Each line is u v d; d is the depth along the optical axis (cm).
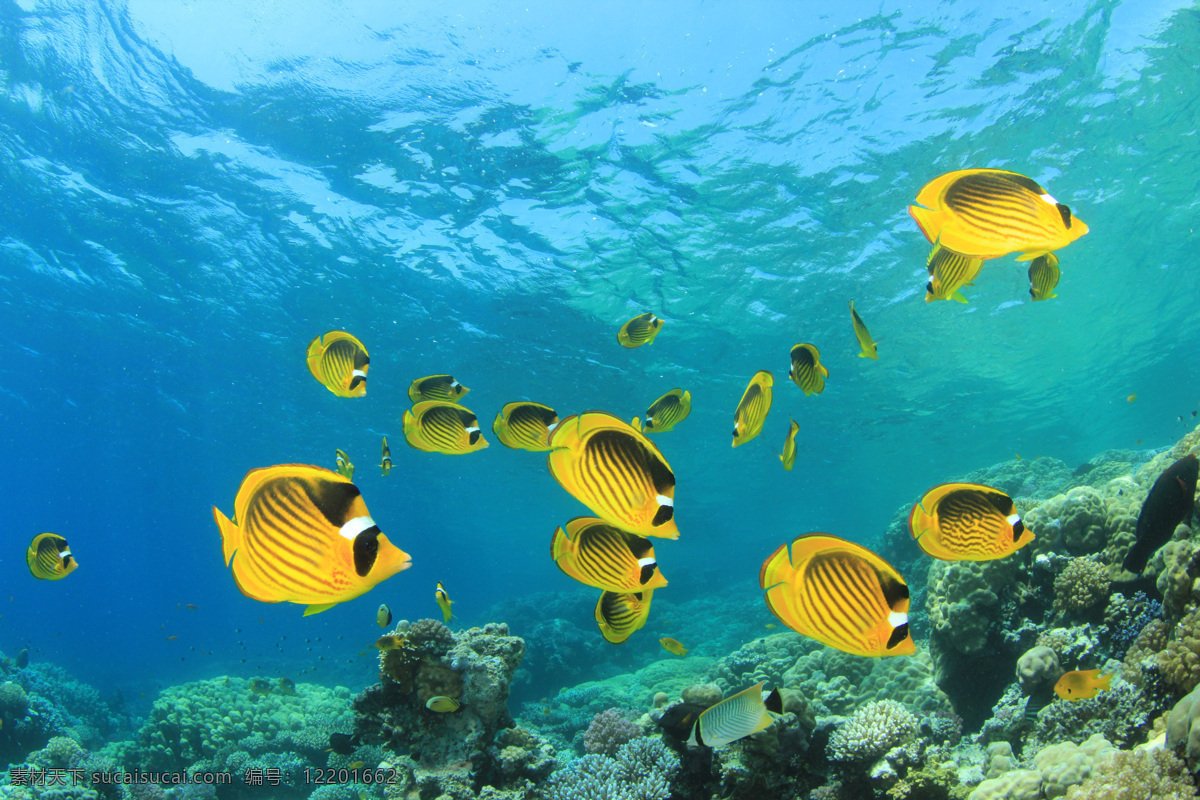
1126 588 491
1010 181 222
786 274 1820
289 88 1287
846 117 1306
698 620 2314
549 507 4753
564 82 1246
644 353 2262
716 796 437
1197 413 827
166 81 1301
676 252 1714
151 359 2647
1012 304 2064
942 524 251
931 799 388
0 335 2636
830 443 3409
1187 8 1119
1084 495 563
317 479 137
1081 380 3005
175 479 5025
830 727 431
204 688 1062
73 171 1569
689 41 1164
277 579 133
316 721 972
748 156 1395
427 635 518
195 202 1631
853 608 159
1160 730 333
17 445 4359
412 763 488
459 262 1769
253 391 2841
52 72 1306
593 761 464
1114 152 1466
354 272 1841
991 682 561
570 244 1675
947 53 1180
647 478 165
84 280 2094
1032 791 320
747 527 6538
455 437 438
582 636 1947
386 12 1139
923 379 2608
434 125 1339
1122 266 1994
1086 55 1200
